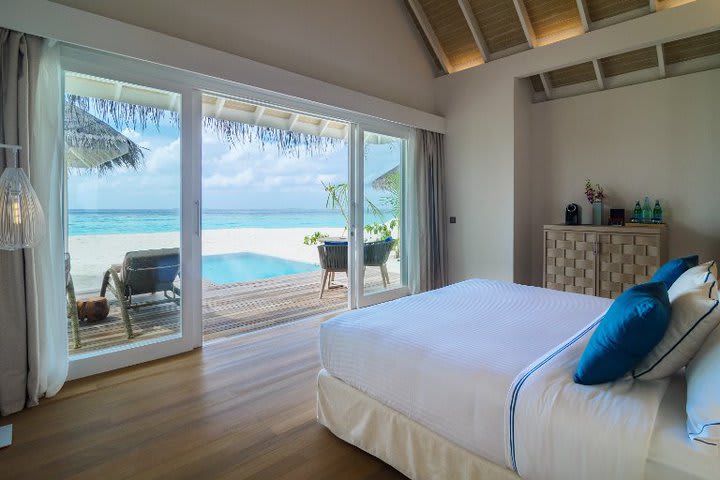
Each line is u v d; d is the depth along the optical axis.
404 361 1.54
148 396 2.28
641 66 3.92
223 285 5.88
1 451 1.75
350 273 4.27
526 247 4.63
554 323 1.85
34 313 2.15
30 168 2.18
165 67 2.77
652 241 3.52
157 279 2.86
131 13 2.61
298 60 3.56
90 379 2.49
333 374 1.86
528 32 4.07
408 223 4.73
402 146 4.68
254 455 1.74
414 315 1.99
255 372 2.63
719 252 3.59
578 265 3.94
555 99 4.52
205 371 2.63
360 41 4.11
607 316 1.28
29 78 2.17
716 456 0.91
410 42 4.68
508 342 1.60
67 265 2.46
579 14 3.79
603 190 4.21
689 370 1.17
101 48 2.39
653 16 3.38
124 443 1.81
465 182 4.78
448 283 5.01
